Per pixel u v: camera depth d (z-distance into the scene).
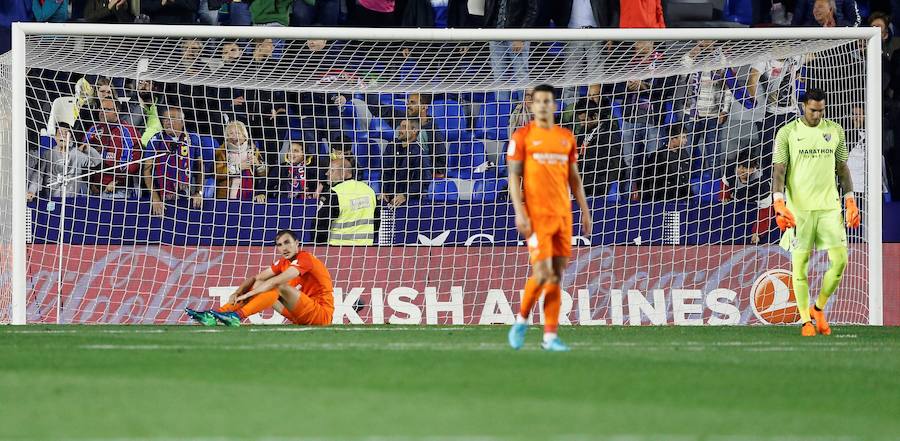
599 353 30.50
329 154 52.28
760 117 52.69
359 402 21.14
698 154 52.41
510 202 51.22
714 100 52.66
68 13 57.06
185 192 50.66
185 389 22.78
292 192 50.66
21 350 30.81
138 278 48.16
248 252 49.00
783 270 49.34
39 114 52.03
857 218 39.69
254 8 56.06
